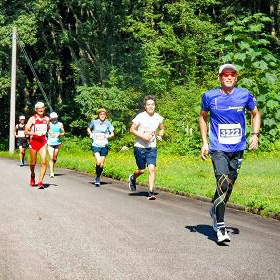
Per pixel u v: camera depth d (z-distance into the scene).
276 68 27.59
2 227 9.30
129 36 52.50
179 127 37.59
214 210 8.49
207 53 49.66
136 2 49.91
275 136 29.53
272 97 27.34
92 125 17.17
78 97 44.59
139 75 46.44
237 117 8.42
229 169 8.55
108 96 44.44
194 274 6.48
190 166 23.22
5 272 6.52
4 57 47.59
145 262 7.02
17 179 18.62
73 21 53.72
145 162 14.18
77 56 55.62
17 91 53.62
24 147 26.59
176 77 51.44
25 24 45.03
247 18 26.81
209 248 7.90
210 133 8.54
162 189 15.73
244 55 26.30
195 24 49.09
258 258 7.32
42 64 51.91
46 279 6.23
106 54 47.78
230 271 6.64
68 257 7.25
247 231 9.38
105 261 7.05
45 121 15.88
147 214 11.03
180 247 7.92
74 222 9.86
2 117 58.16
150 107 13.99
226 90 8.46
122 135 42.53
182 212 11.45
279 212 10.84
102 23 47.59
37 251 7.57
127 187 16.72
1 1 46.78
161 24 49.78
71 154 40.34
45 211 11.14
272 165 23.33
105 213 11.03
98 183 17.03
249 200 12.20
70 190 15.38
